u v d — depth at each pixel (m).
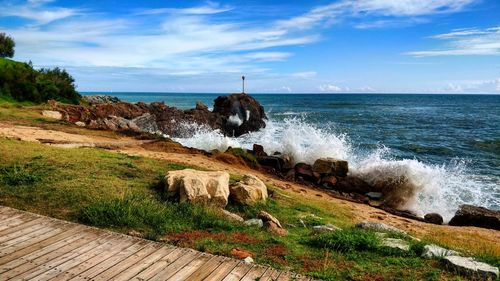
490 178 21.42
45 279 5.30
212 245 7.03
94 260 5.93
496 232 12.16
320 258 6.70
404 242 7.51
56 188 9.34
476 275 5.97
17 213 7.79
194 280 5.41
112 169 11.31
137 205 8.47
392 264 6.47
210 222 8.29
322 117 65.88
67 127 22.62
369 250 7.12
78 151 13.38
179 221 8.29
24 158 11.49
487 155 30.23
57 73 44.22
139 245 6.54
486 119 65.88
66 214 8.20
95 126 25.28
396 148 33.25
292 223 9.39
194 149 19.64
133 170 11.53
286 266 6.28
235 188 10.34
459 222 13.56
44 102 35.25
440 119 64.81
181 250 6.40
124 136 21.98
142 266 5.79
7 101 31.78
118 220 7.87
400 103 132.25
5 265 5.66
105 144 17.80
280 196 11.71
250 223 8.59
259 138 34.38
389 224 11.55
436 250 6.96
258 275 5.64
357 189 17.34
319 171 18.20
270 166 19.48
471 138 40.31
